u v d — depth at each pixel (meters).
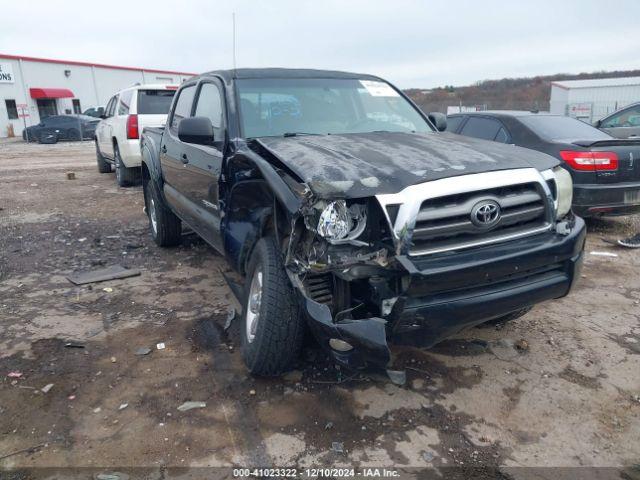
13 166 16.33
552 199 3.14
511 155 3.28
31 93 38.56
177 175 5.21
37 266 5.73
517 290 2.95
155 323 4.20
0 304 4.62
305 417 2.97
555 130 7.08
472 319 2.85
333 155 3.15
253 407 3.06
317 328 2.71
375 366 2.77
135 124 10.18
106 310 4.47
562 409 3.05
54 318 4.31
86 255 6.15
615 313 4.36
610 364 3.54
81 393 3.21
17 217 8.34
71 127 29.16
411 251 2.73
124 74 47.50
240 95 4.13
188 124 3.93
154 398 3.15
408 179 2.78
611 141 6.25
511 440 2.79
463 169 2.92
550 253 3.02
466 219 2.84
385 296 2.72
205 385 3.29
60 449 2.71
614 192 6.26
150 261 5.88
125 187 11.39
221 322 4.20
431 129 4.69
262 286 3.12
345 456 2.67
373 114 4.53
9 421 2.94
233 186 3.54
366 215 2.76
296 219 2.76
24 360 3.61
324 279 2.88
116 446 2.74
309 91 4.42
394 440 2.79
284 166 3.09
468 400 3.14
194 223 4.85
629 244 6.24
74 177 12.90
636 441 2.78
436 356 3.64
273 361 3.13
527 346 3.77
